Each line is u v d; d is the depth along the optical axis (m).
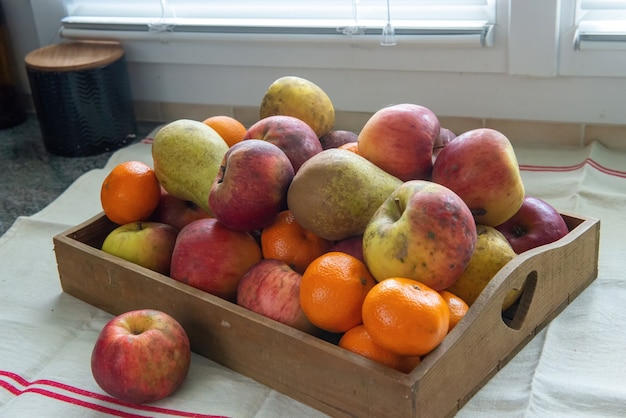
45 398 0.78
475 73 1.27
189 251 0.83
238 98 1.47
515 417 0.71
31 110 1.66
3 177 1.37
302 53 1.36
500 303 0.74
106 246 0.92
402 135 0.81
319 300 0.72
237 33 1.36
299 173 0.79
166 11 1.43
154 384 0.74
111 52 1.42
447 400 0.70
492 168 0.77
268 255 0.83
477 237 0.79
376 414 0.68
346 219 0.77
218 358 0.82
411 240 0.70
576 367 0.77
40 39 1.56
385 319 0.67
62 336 0.90
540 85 1.24
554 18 1.16
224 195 0.80
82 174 1.36
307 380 0.73
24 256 1.09
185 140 0.90
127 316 0.78
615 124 1.23
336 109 1.40
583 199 1.10
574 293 0.88
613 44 1.15
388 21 1.24
